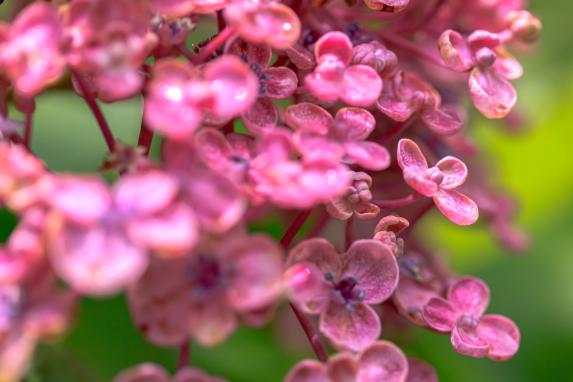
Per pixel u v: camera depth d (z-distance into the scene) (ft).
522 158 1.86
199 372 1.27
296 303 1.33
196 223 1.25
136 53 1.29
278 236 1.57
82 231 1.23
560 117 1.86
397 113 1.42
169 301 1.27
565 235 1.77
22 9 1.47
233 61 1.30
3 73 1.35
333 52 1.37
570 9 1.88
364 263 1.35
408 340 1.59
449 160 1.40
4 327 1.24
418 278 1.44
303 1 1.43
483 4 1.52
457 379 1.61
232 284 1.26
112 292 1.26
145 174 1.26
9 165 1.27
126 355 1.51
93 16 1.30
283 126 1.42
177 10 1.34
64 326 1.24
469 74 1.44
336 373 1.29
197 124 1.28
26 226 1.25
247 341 1.57
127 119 1.67
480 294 1.41
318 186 1.29
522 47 1.71
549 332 1.70
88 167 1.65
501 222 1.68
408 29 1.53
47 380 1.35
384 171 1.51
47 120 1.66
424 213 1.49
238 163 1.32
